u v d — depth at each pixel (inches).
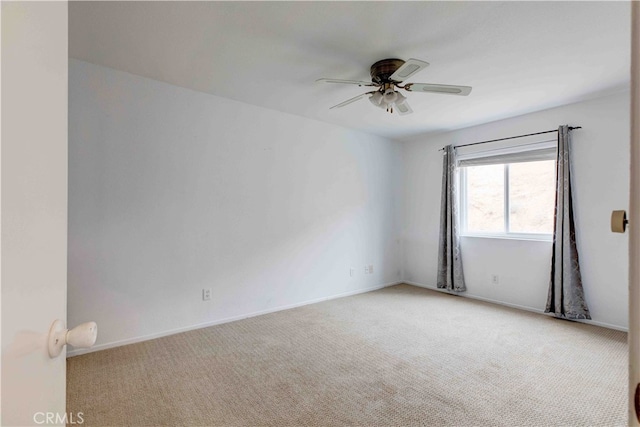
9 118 17.6
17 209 18.6
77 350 98.8
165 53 92.7
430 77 105.7
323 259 162.1
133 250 108.0
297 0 68.7
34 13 20.5
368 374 88.1
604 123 123.4
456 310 145.0
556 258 132.7
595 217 125.6
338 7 71.1
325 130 162.4
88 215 100.2
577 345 106.5
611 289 122.1
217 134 126.3
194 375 87.6
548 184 144.7
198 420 69.2
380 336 114.7
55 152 23.9
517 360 95.9
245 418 69.9
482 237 163.0
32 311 20.5
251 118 135.5
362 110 142.3
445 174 174.4
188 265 119.6
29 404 19.9
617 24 76.6
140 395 78.2
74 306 98.0
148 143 110.8
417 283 195.0
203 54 93.0
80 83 98.3
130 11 72.7
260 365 93.4
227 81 111.9
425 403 74.9
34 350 20.6
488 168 165.2
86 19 75.8
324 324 127.0
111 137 103.8
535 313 140.6
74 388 80.9
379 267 189.2
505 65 97.7
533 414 70.7
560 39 83.2
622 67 99.0
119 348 103.8
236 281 131.7
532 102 129.7
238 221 132.2
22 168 19.1
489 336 114.3
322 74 105.6
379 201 189.2
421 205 191.9
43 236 22.1
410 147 197.8
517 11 71.9
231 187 130.1
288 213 148.2
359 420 69.2
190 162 119.9
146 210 110.6
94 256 101.2
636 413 16.9
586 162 127.7
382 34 81.4
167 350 102.8
